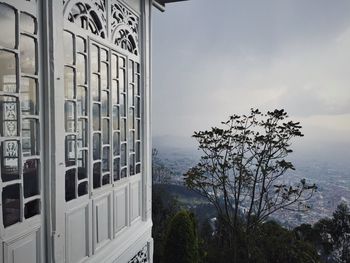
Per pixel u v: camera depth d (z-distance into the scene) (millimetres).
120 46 3758
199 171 6480
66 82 2709
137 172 4410
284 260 6336
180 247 5656
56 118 2490
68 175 2756
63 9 2621
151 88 4766
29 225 2250
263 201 6480
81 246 2938
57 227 2508
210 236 7676
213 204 6688
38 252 2359
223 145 6301
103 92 3354
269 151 6207
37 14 2334
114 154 3639
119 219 3773
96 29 3213
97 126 3221
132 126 4211
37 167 2363
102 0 3307
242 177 6320
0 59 2000
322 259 7312
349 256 7762
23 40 2217
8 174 2064
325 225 7789
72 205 2768
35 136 2338
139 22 4371
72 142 2795
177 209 8398
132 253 3961
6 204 2062
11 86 2074
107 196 3455
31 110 2291
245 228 6469
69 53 2740
